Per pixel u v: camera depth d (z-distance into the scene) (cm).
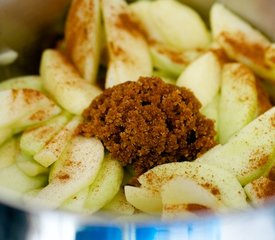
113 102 25
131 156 24
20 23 31
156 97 24
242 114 27
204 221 16
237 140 25
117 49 29
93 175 23
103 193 23
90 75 29
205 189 22
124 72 28
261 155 24
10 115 25
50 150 24
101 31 31
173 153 24
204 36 32
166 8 32
